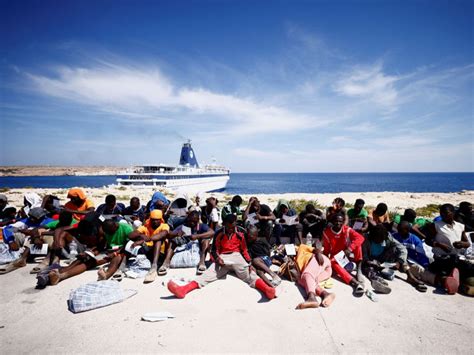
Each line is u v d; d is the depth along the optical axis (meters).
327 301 3.89
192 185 48.62
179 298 4.12
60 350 2.92
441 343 3.06
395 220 6.75
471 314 3.69
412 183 94.62
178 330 3.29
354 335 3.21
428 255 5.43
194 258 5.51
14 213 7.01
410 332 3.27
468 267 4.37
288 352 2.90
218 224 7.34
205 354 2.86
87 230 5.52
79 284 4.56
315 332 3.26
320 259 4.65
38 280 4.34
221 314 3.66
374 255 5.35
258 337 3.16
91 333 3.22
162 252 5.57
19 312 3.66
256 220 6.71
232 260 4.71
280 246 6.34
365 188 68.56
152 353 2.88
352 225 6.91
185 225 5.86
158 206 7.36
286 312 3.72
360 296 4.23
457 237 5.50
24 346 2.98
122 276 4.92
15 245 5.61
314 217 6.95
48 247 5.64
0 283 4.58
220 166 68.56
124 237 5.38
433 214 16.77
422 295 4.27
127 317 3.57
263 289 4.21
